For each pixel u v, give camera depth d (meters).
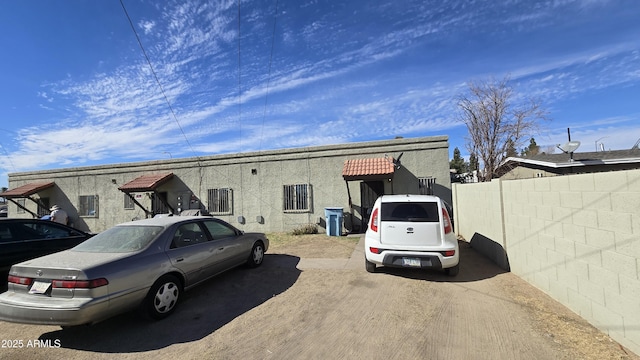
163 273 4.36
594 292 3.57
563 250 4.20
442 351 3.20
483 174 23.08
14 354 3.44
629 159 16.48
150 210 14.64
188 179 14.38
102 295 3.59
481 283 5.36
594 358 2.97
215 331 3.86
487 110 22.66
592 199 3.58
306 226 12.48
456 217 10.72
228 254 5.89
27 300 3.59
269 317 4.22
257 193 13.48
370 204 12.20
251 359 3.18
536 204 4.92
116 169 15.34
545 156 20.50
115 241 4.57
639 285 2.93
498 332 3.57
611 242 3.29
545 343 3.29
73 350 3.50
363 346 3.35
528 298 4.54
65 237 6.71
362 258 7.57
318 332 3.71
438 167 11.76
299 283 5.68
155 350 3.45
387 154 12.23
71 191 16.00
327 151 12.80
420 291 5.04
